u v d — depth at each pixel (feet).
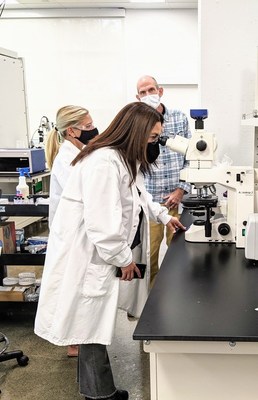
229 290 4.18
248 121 5.78
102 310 5.08
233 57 7.37
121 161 4.95
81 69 19.70
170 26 19.15
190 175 5.72
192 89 19.75
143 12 19.08
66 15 19.02
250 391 3.59
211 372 3.58
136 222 5.31
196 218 6.82
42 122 19.11
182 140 5.76
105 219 4.71
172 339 3.25
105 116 20.06
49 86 19.95
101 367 5.38
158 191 8.84
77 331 5.08
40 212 8.62
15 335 8.70
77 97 19.97
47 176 12.89
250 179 5.63
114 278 5.09
